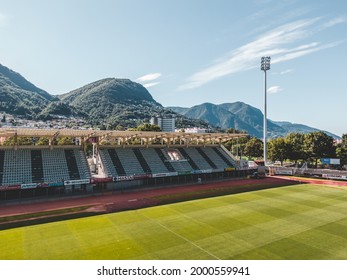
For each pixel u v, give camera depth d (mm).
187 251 24969
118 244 26500
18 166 51062
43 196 48500
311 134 92000
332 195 49656
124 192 53625
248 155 112438
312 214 37031
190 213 37594
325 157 90375
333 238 28266
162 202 44656
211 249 25453
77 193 51031
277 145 90812
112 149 64812
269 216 36031
